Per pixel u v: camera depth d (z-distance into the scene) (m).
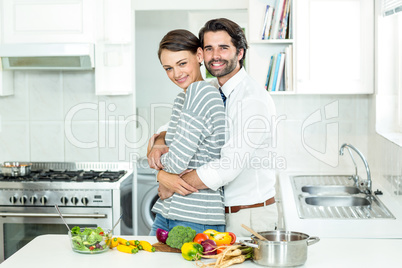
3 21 3.84
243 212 2.48
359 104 4.09
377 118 3.76
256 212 2.48
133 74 4.09
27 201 3.61
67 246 2.19
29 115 4.23
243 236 2.48
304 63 3.78
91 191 3.58
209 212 2.29
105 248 2.09
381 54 3.68
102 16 3.92
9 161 4.25
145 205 4.18
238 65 2.48
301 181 3.82
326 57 3.77
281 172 4.14
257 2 3.85
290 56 3.81
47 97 4.21
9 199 3.61
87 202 3.58
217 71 2.43
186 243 1.99
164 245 2.14
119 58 3.98
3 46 3.76
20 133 4.24
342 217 2.80
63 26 3.83
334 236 2.49
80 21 3.82
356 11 3.73
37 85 4.21
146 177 4.18
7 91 4.09
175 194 2.35
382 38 3.67
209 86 2.27
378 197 3.25
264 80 3.91
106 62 3.97
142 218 4.18
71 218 3.59
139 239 2.27
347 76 3.78
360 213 2.91
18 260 2.00
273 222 2.55
